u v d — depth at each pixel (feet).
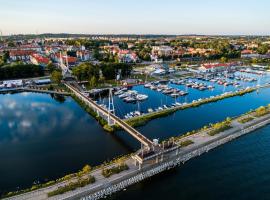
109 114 432.25
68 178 272.92
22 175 293.02
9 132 414.82
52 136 399.65
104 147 361.30
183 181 279.90
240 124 422.82
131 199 249.96
